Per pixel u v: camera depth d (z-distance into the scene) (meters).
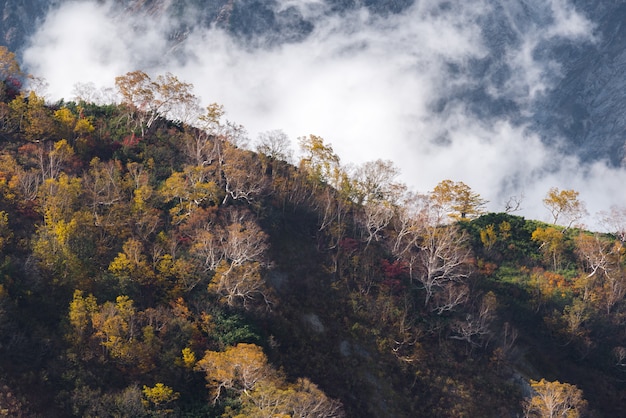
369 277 120.56
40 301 94.44
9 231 101.12
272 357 101.38
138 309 99.56
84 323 91.50
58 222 103.44
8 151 120.69
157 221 112.44
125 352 89.94
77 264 98.62
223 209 120.38
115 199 113.94
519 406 108.50
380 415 102.00
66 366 87.88
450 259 121.50
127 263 101.31
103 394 86.06
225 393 90.56
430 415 104.12
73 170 120.62
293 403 82.00
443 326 116.06
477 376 110.75
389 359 109.62
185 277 104.56
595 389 117.38
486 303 119.50
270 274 116.06
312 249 124.44
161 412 85.56
